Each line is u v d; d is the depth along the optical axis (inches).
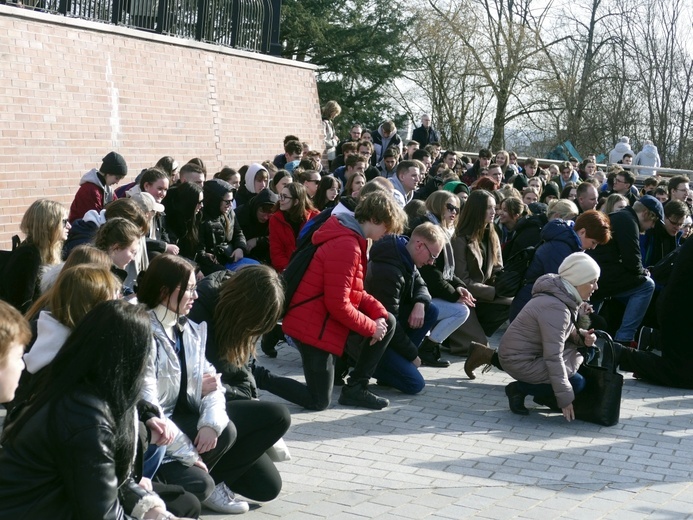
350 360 314.3
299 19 1328.7
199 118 572.4
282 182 413.7
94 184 348.8
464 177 675.4
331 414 284.0
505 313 373.7
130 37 511.2
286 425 203.3
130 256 227.3
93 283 154.7
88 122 470.6
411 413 290.8
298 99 702.5
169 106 542.3
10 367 115.9
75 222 287.9
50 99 444.1
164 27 556.7
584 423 289.0
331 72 1414.9
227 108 605.6
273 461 230.8
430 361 351.9
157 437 166.6
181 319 188.1
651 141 1510.8
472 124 1439.5
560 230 337.7
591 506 217.9
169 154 541.0
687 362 337.4
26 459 124.3
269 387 284.0
